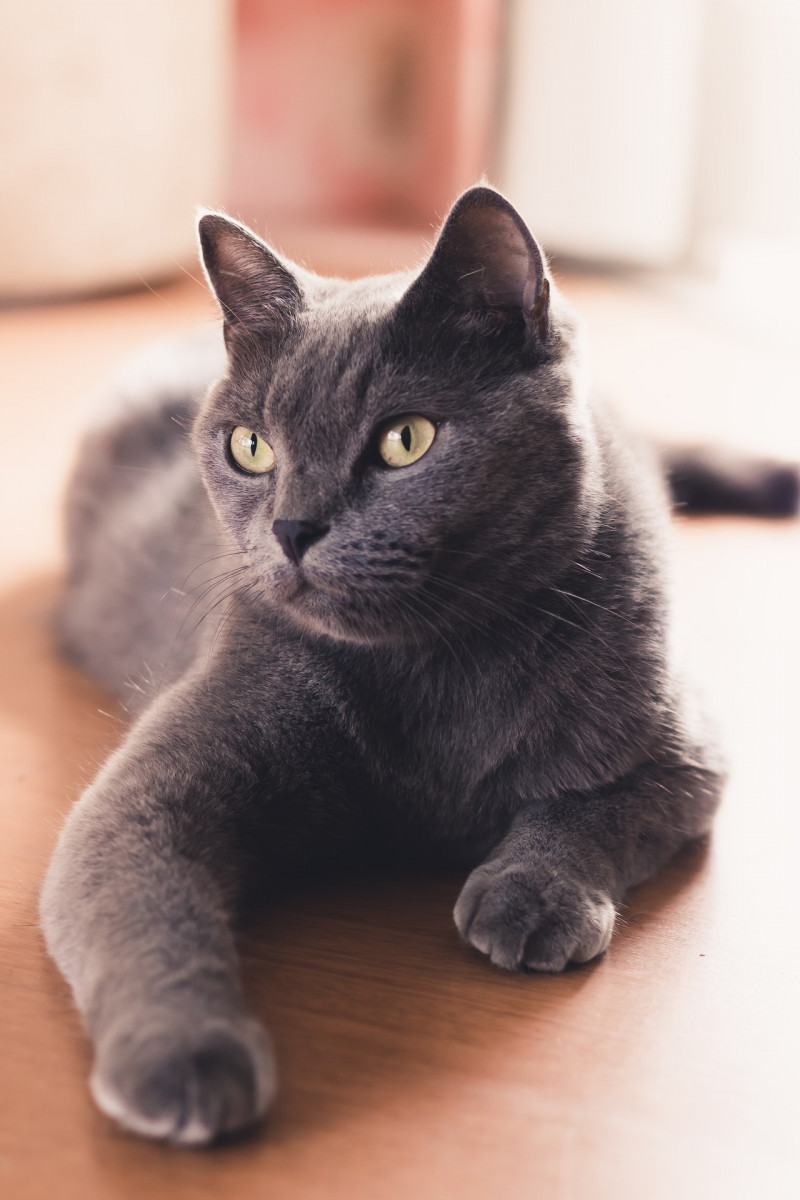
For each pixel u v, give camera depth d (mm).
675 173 1759
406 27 2158
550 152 1875
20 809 646
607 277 1874
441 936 568
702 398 1290
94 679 775
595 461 587
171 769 562
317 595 549
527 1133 481
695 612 845
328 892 597
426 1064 504
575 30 1804
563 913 548
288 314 582
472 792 593
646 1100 496
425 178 2232
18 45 1469
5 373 1365
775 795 673
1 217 1553
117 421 825
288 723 580
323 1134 476
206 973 489
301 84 2258
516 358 562
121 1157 468
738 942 572
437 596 555
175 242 1762
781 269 1549
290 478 548
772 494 1018
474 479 547
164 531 744
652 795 600
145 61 1608
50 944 537
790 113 1529
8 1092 492
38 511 1013
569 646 582
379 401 547
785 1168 475
